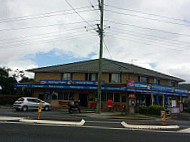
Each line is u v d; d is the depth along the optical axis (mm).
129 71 27016
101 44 20641
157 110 21766
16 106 21266
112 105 26359
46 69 30625
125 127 11469
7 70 40656
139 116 19984
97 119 15750
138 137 8719
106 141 7703
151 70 37344
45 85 27438
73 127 10758
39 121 11812
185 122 16781
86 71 27984
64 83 27375
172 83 34969
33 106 21969
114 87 25109
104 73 28172
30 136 8102
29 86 27797
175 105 33188
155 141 8039
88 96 27750
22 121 12109
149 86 27406
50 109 24266
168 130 11164
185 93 33594
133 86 25578
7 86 37094
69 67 30688
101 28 20531
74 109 21203
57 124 11562
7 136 7949
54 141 7410
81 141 7559
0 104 30141
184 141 8258
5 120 12531
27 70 30453
